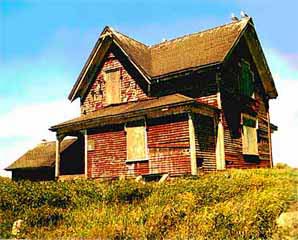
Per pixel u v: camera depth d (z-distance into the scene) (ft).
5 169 102.99
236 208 42.37
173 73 81.56
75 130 85.51
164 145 74.69
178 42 94.43
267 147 99.96
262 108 100.73
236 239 37.88
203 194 50.75
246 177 59.57
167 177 72.33
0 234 47.03
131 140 78.74
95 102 93.86
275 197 44.50
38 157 102.01
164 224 43.65
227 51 80.07
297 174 64.49
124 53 87.56
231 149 81.25
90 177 82.94
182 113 72.90
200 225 41.11
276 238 36.99
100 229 45.11
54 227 49.39
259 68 99.55
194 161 69.41
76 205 56.70
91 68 94.63
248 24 89.45
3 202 54.34
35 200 56.34
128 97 89.15
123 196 56.70
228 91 82.84
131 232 42.86
